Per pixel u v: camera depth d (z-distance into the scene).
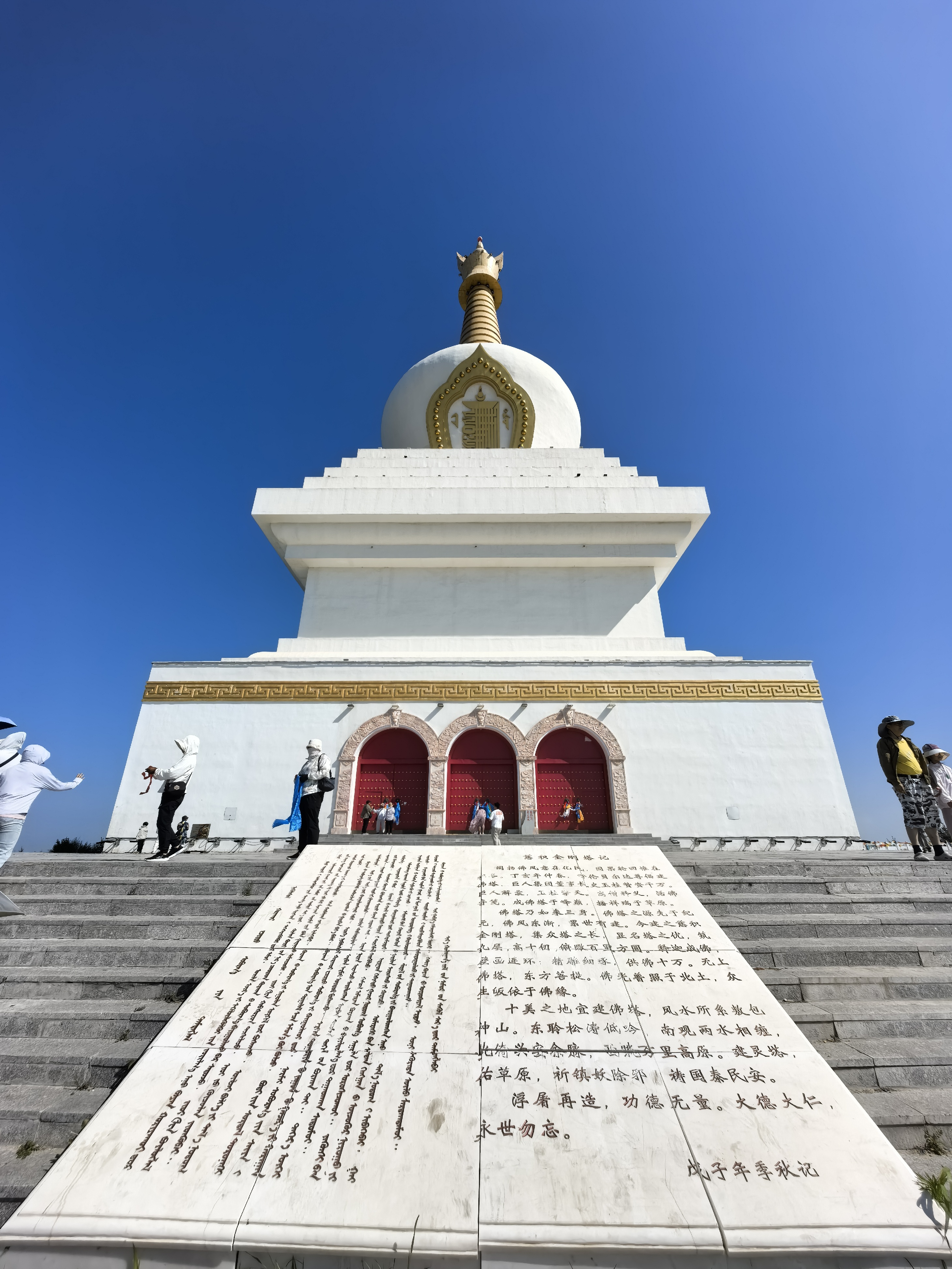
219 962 6.80
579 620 23.23
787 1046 5.62
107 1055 6.29
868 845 18.42
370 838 14.17
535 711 20.22
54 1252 4.14
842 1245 4.07
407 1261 4.05
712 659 21.03
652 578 23.86
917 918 8.81
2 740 10.39
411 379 29.98
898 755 12.37
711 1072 5.34
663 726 20.03
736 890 10.06
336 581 23.84
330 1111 4.93
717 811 19.02
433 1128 4.79
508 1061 5.41
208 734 19.94
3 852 9.78
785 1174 4.46
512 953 6.95
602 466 26.30
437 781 19.28
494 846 9.66
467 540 23.45
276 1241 4.07
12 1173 5.12
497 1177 4.42
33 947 8.09
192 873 10.95
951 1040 6.66
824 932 8.61
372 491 23.39
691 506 23.31
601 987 6.39
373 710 20.23
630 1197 4.30
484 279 34.66
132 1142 4.68
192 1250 4.09
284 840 18.39
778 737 19.88
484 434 28.47
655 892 8.34
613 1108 4.98
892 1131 5.43
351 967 6.71
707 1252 4.05
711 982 6.48
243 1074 5.28
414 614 23.30
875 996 7.34
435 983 6.43
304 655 21.91
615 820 18.92
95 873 11.02
